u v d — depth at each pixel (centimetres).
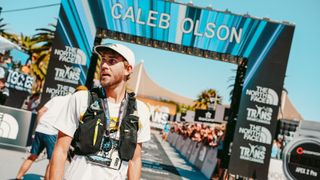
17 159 827
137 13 1089
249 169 1040
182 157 2052
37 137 548
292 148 1087
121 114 208
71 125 202
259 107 1056
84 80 1080
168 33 1088
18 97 1869
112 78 205
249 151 1045
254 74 1068
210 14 1084
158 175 1080
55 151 202
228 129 1162
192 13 1085
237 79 1163
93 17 1089
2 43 862
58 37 1084
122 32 1091
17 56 1923
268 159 1040
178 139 2681
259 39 1076
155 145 2661
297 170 1077
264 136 1047
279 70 1065
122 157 202
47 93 1070
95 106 200
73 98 203
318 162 1069
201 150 1619
